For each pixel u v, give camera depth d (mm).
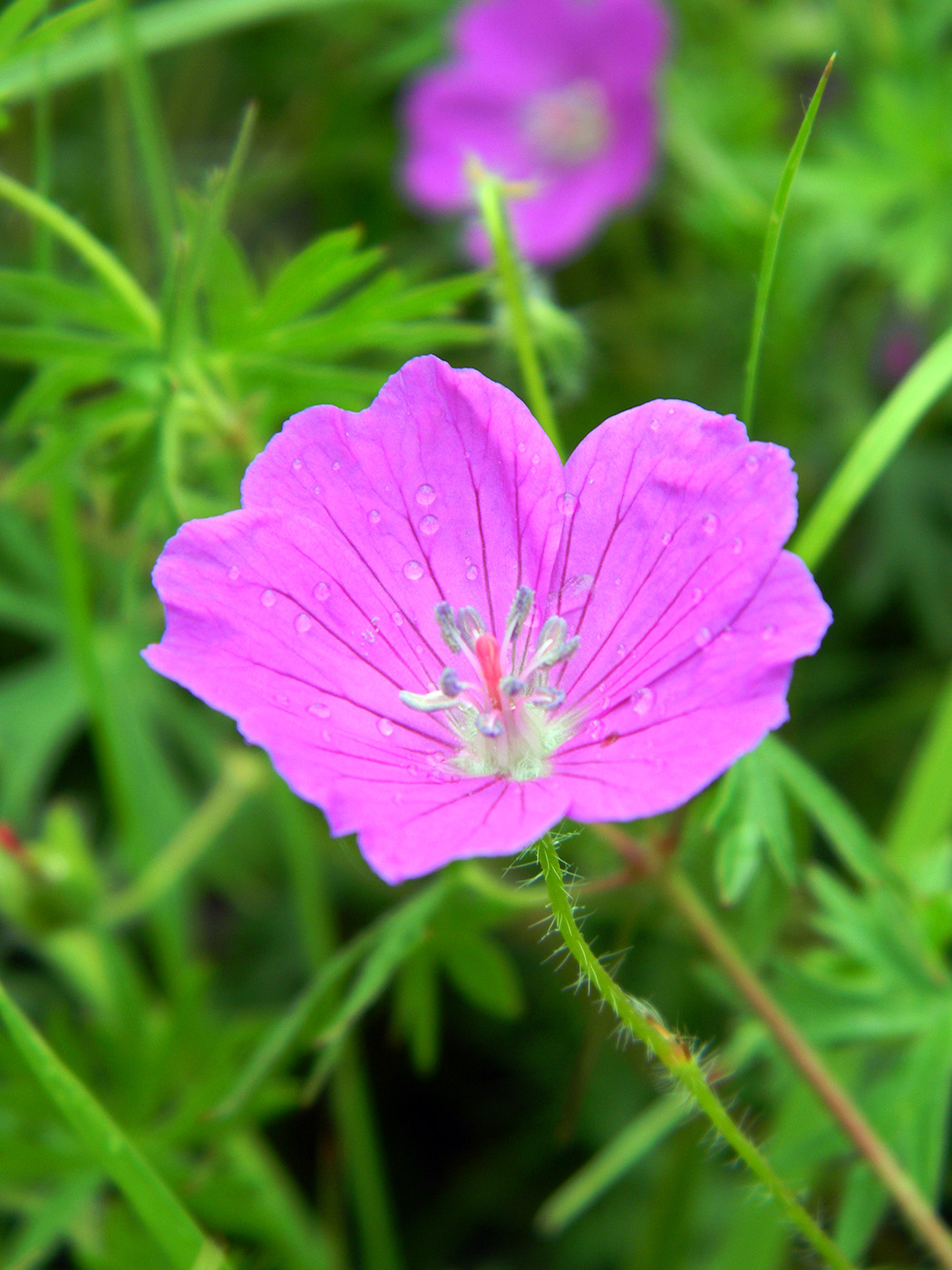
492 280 85
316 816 122
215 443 91
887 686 135
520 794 56
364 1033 123
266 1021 92
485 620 66
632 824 83
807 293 134
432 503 65
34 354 84
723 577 57
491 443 65
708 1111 60
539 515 65
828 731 130
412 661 64
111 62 116
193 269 79
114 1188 102
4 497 88
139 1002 96
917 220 132
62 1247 110
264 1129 119
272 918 126
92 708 100
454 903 81
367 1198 102
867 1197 79
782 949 106
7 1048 90
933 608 136
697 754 52
